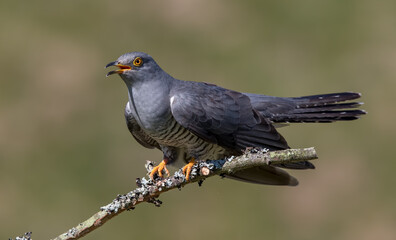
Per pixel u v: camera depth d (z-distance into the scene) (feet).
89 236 38.27
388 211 40.73
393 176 42.34
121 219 38.86
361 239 39.78
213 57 47.78
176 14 49.49
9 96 45.29
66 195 40.68
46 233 39.09
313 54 48.49
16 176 41.42
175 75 47.09
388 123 45.14
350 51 48.42
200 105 28.04
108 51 47.83
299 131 43.88
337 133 43.96
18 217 39.55
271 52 48.19
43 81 45.80
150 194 24.21
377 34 49.21
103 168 42.04
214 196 40.27
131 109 28.86
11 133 43.29
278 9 50.26
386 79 46.91
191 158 29.91
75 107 44.68
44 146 42.78
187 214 39.45
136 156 42.04
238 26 49.29
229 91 29.19
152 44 48.42
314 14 50.03
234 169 24.23
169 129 28.53
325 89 46.57
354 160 42.93
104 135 43.16
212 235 39.06
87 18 49.60
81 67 46.57
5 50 47.47
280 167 28.14
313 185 41.83
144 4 50.03
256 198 40.40
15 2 50.31
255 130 28.37
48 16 49.83
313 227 39.83
